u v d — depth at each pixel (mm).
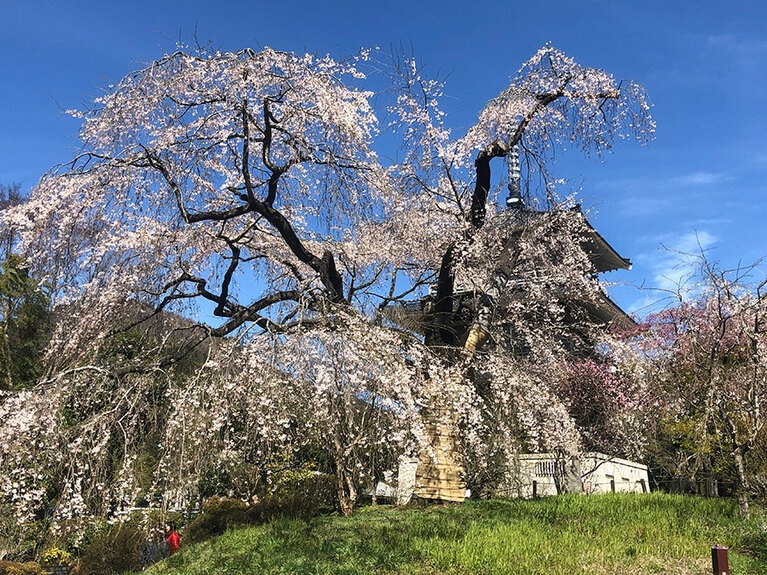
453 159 10523
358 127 8555
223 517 9500
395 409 7207
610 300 14188
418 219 10641
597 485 12742
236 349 7168
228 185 9055
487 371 9070
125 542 8656
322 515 8930
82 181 7293
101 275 7766
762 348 8352
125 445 6418
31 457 6219
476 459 9359
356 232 10203
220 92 8297
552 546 6258
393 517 8047
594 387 13648
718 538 6652
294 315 8023
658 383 10109
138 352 8258
